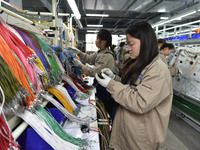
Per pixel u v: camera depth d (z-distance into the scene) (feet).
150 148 2.81
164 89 2.60
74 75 5.43
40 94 2.37
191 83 9.53
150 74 2.56
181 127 9.01
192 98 9.25
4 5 3.37
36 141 2.23
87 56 7.15
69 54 5.20
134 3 17.71
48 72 2.92
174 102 10.82
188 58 10.04
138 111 2.54
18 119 2.01
